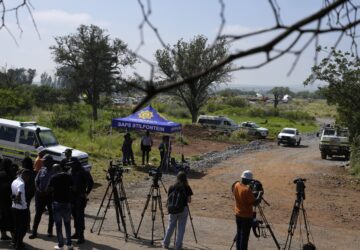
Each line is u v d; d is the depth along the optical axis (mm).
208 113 87125
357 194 18359
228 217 13336
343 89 25000
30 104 48688
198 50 47375
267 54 1304
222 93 126312
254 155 33312
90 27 49156
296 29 1297
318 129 68750
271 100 137000
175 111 73000
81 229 9719
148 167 23453
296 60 1329
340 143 31266
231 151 35625
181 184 9516
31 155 17828
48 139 18359
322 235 11992
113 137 33938
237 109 86562
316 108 122438
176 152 33406
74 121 38781
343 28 1416
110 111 54219
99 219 12219
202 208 14422
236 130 48938
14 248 8930
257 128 50094
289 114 83750
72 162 9672
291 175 22859
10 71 46562
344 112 26031
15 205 8602
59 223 8852
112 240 10180
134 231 10656
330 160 31484
